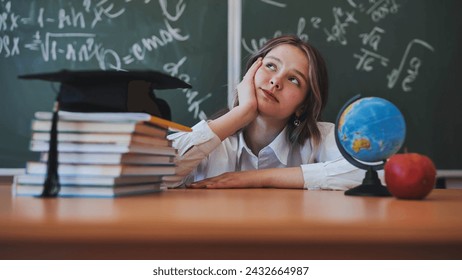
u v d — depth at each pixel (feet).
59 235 1.33
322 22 7.77
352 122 2.79
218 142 4.47
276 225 1.36
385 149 2.76
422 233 1.35
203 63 7.70
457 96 7.86
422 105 7.82
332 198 2.60
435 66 7.86
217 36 7.70
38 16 7.61
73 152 2.41
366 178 2.92
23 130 7.54
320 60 5.19
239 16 7.68
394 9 7.85
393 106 2.77
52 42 7.61
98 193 2.39
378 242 1.34
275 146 5.29
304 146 5.37
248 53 7.70
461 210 1.90
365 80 7.80
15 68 7.58
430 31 7.87
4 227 1.33
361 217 1.56
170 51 7.70
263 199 2.48
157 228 1.33
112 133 2.39
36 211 1.68
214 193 3.01
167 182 4.13
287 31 7.73
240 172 4.16
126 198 2.41
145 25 7.69
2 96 7.54
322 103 5.33
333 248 1.34
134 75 2.64
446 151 7.81
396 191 2.53
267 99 4.90
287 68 4.95
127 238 1.32
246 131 5.38
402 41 7.84
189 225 1.34
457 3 7.90
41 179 2.42
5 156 7.52
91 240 1.33
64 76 2.57
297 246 1.33
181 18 7.70
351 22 7.79
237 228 1.33
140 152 2.57
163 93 7.64
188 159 4.36
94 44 7.64
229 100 7.67
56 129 2.41
